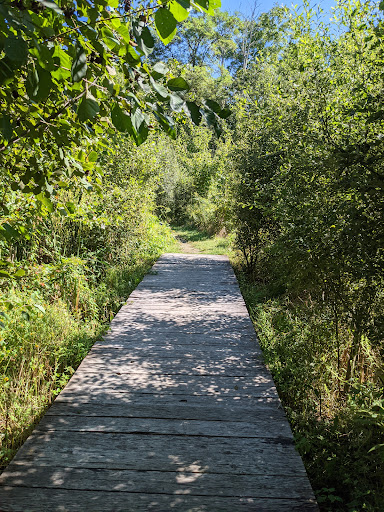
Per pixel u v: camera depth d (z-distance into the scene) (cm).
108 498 221
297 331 454
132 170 906
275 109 543
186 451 263
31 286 485
